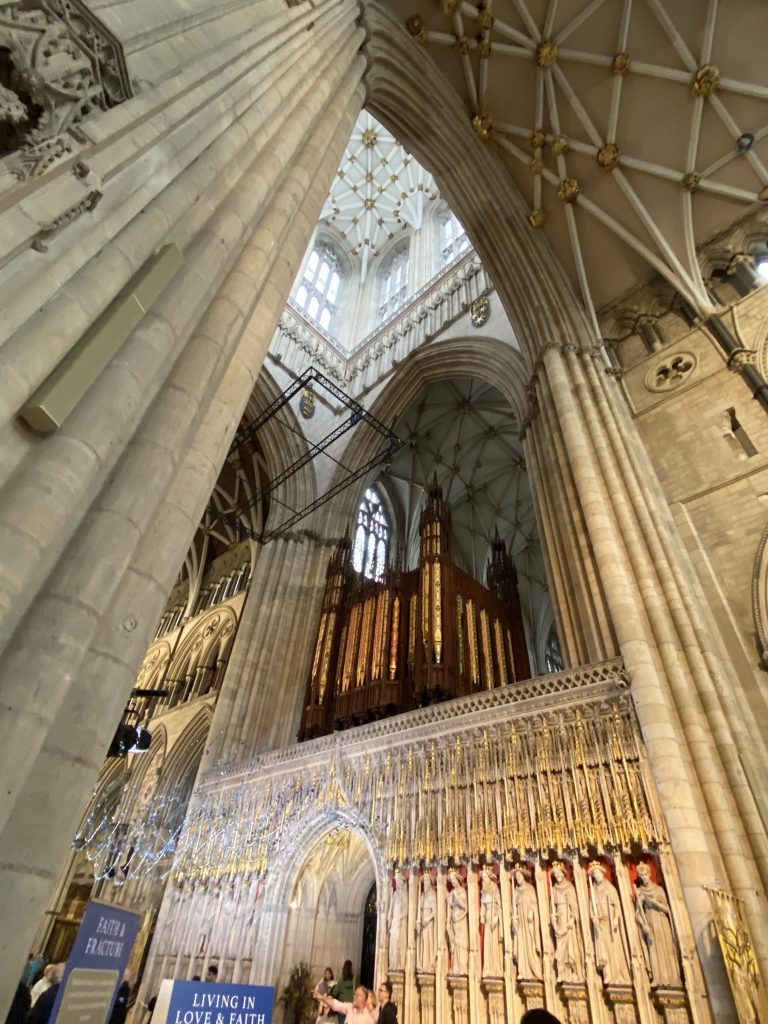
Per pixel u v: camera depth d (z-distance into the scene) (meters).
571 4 12.20
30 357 2.84
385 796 9.52
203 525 26.17
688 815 6.24
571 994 6.20
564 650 9.76
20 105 3.17
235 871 11.30
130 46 4.16
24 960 2.34
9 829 2.46
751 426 9.98
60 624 2.74
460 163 15.14
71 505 2.89
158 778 18.19
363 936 11.43
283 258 6.34
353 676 15.08
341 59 9.00
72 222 3.44
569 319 13.51
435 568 15.63
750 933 5.48
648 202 13.27
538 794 7.71
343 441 21.88
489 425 23.45
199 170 4.79
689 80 11.84
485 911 7.33
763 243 12.22
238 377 5.16
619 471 10.03
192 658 22.03
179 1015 4.12
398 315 23.58
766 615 8.10
